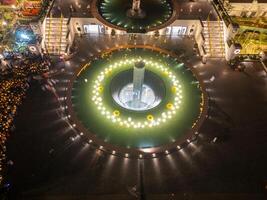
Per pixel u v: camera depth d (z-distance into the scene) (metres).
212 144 34.66
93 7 45.59
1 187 30.59
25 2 48.25
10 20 46.25
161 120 35.62
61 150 33.59
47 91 38.94
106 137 33.97
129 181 31.45
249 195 31.17
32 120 36.16
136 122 35.31
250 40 51.47
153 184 31.38
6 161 32.69
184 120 35.81
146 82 40.41
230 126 36.47
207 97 37.56
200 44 44.31
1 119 35.81
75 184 31.20
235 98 39.38
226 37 44.09
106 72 39.84
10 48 42.06
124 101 42.56
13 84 39.22
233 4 52.09
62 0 47.38
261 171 32.88
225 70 42.41
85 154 33.31
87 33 46.25
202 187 31.44
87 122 35.22
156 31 44.09
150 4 47.03
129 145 33.38
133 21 44.78
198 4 47.69
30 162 32.72
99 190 30.84
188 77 40.00
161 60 41.69
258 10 53.22
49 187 30.98
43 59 41.88
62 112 36.91
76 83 38.75
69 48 43.38
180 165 32.78
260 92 40.28
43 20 43.69
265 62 43.28
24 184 31.16
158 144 33.59
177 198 30.62
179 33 46.66
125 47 42.78
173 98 37.69
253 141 35.25
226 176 32.31
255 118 37.47
